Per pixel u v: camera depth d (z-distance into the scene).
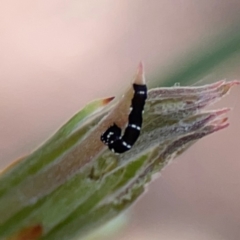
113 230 0.11
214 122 0.11
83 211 0.11
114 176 0.11
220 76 0.11
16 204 0.11
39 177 0.11
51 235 0.11
